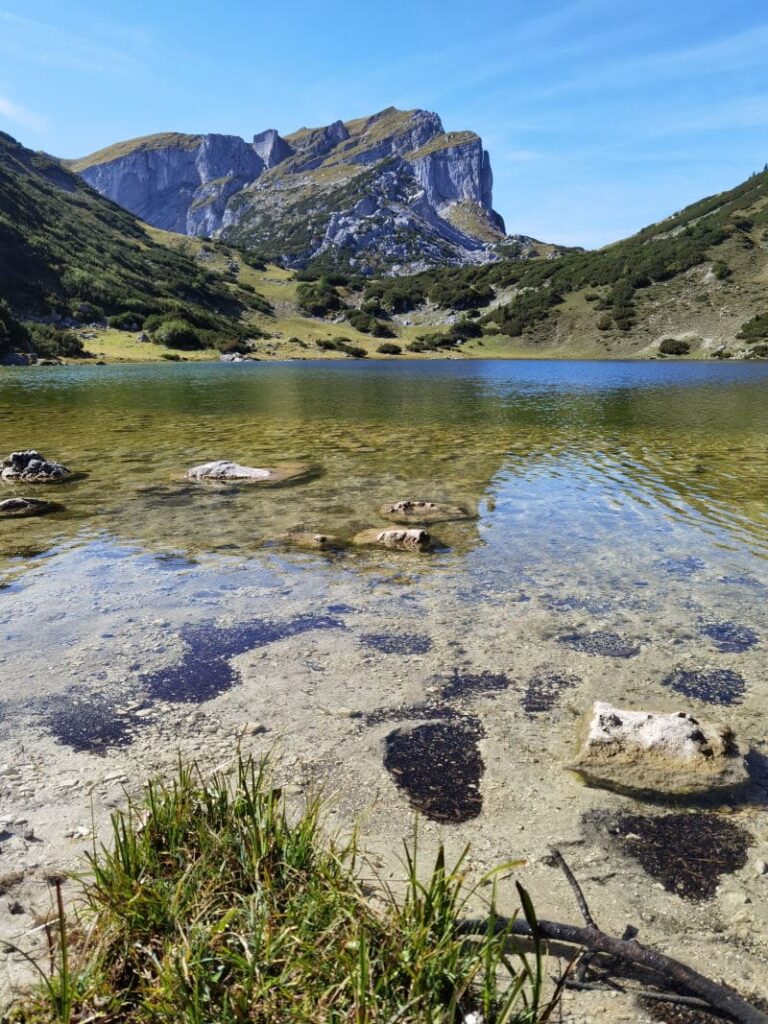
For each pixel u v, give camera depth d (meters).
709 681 6.53
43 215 131.88
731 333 117.50
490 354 131.62
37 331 91.38
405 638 7.45
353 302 173.12
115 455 19.22
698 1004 3.07
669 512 12.98
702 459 18.78
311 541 11.03
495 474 16.59
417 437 23.19
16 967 3.15
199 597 8.66
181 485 15.23
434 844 4.21
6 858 3.99
